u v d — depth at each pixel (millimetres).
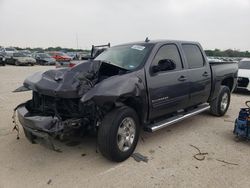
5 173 3352
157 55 4281
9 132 4828
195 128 5324
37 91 3709
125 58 4320
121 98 3537
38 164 3615
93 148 4172
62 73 3830
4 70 19969
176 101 4531
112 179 3232
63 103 3748
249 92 10430
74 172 3400
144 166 3578
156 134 4914
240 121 4504
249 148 4281
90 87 3520
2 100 7625
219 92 5984
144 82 3863
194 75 4945
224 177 3307
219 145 4395
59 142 4406
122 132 3635
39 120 3330
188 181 3195
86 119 3691
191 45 5219
